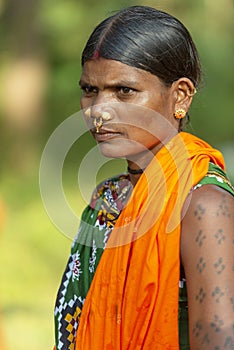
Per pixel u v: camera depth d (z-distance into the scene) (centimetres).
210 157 482
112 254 481
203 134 3434
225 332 423
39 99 3600
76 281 534
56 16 3653
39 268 2028
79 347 490
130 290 465
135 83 484
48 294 1855
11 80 3578
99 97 490
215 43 3644
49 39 3697
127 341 465
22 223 2352
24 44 3622
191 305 441
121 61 484
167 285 452
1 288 1847
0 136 3478
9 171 3259
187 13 3681
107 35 490
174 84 496
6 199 2627
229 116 3488
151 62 485
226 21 3725
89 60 494
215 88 3581
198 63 518
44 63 3653
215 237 441
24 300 1773
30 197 2686
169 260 452
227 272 434
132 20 492
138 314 461
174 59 492
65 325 538
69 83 3716
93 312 482
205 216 446
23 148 3441
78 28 3712
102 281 483
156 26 491
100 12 3609
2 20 3659
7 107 3541
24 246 2169
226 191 459
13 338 1492
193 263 443
